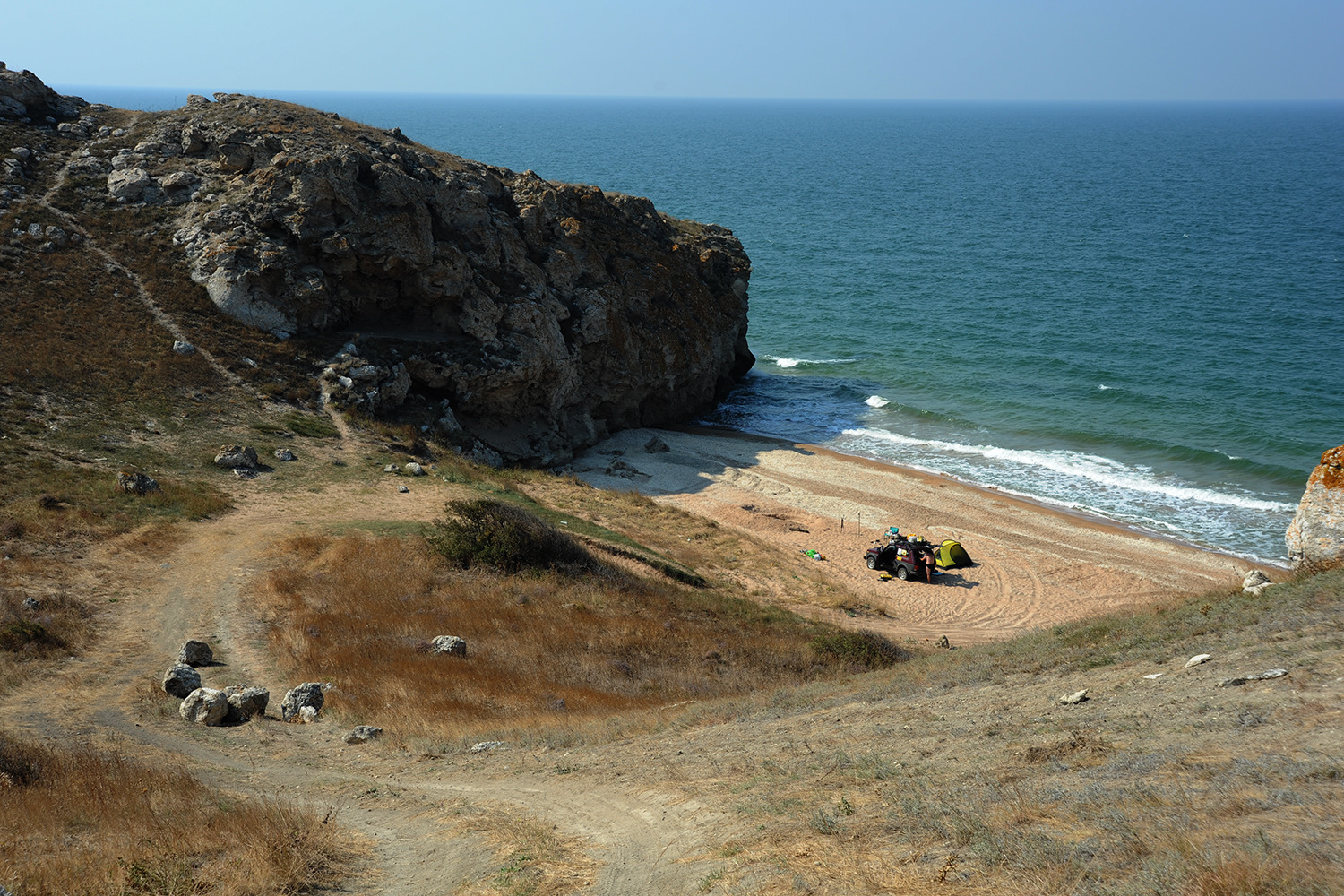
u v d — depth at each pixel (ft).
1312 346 212.02
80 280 130.31
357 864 29.07
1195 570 112.27
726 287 200.44
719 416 186.39
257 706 54.13
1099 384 190.70
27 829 30.99
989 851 19.70
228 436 114.93
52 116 166.09
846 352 225.56
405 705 56.03
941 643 87.45
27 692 53.88
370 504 104.63
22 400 106.83
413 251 138.92
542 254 162.20
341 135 154.51
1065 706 34.40
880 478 147.84
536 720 53.47
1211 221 425.28
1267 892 15.29
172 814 33.06
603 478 147.02
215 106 164.04
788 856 22.72
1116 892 16.44
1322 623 36.94
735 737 41.47
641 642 73.41
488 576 84.69
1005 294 279.69
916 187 602.44
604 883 24.31
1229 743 24.40
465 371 141.69
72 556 79.00
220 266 133.90
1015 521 129.49
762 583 103.35
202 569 80.89
